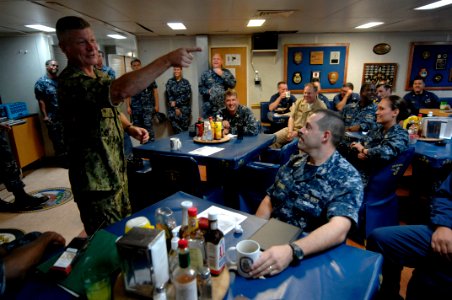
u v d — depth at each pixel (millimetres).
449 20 4688
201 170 4309
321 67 6117
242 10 3666
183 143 2709
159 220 1129
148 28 4852
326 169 1392
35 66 4852
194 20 4234
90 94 1239
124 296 801
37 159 4812
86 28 1406
